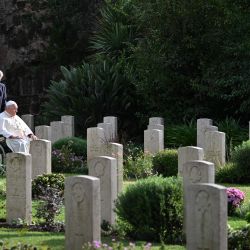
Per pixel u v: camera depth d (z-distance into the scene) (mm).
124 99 38594
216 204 13023
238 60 35688
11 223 18203
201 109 36500
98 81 38625
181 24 36469
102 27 42281
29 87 46469
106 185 17609
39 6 46531
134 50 37406
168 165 26703
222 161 26797
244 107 35125
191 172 16641
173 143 33000
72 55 45969
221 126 33344
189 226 13250
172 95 37031
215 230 13047
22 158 18234
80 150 30109
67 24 46031
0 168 26203
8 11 47312
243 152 25719
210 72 35812
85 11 45844
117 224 17109
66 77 39562
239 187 24312
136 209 16281
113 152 21984
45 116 40469
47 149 24125
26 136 26875
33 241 15617
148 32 37500
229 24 36094
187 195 13281
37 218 18312
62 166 28922
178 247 15305
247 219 17125
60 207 18078
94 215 14344
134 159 28047
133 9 41094
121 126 38688
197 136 30328
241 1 36500
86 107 38438
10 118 26641
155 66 36812
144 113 38625
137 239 16344
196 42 36250
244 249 15281
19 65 46688
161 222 16156
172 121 36844
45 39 46312
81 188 14414
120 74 39062
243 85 35156
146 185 16359
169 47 36656
